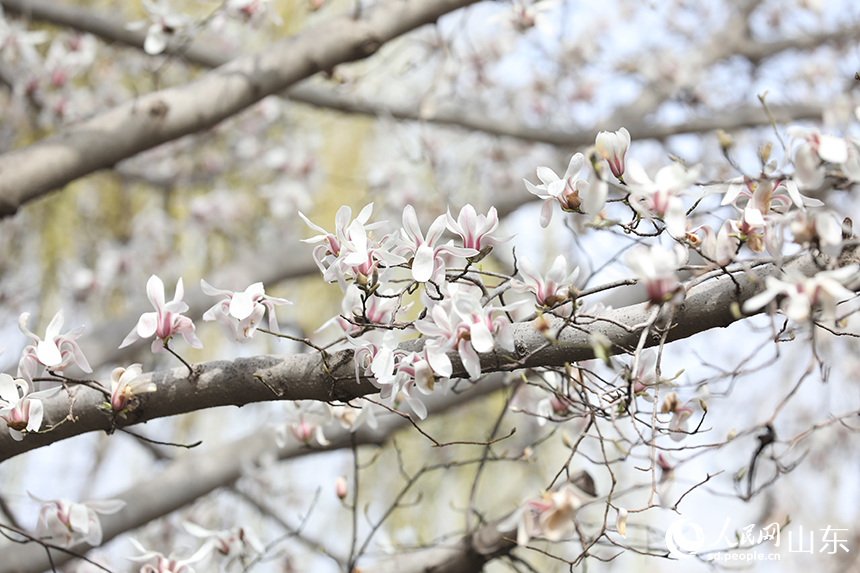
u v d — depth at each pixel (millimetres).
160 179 4953
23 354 1324
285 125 5398
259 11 2387
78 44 3900
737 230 1259
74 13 3547
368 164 5410
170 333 1359
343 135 5504
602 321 1283
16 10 3330
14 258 4617
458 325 1180
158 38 2439
